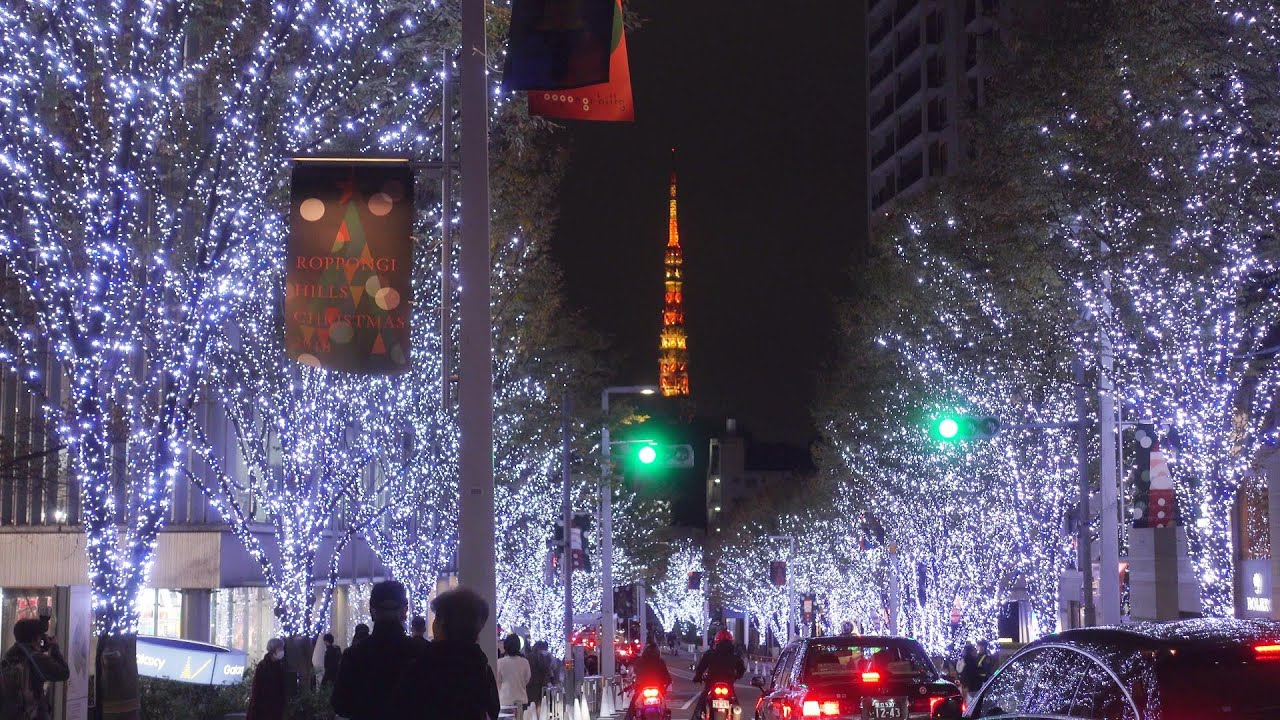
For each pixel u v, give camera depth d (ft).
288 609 81.71
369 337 40.96
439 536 106.83
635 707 92.58
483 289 42.42
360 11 55.72
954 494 137.39
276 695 64.39
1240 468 84.64
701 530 633.61
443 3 55.52
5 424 96.43
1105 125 67.67
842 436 163.63
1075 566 165.17
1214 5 59.47
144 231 57.16
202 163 54.75
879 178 303.68
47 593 119.85
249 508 123.13
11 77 51.47
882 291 124.57
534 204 87.04
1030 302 85.81
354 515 90.07
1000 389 116.88
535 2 38.93
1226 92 62.69
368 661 25.59
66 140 55.21
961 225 94.99
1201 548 95.61
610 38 38.81
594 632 231.30
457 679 24.23
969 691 109.50
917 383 128.36
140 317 56.39
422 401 92.68
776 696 53.06
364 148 59.31
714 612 520.01
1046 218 75.36
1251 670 24.14
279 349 78.84
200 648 81.82
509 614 158.92
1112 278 75.72
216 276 57.36
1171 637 24.91
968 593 142.41
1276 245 64.23
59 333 58.49
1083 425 92.99
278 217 60.39
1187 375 78.54
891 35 292.81
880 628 205.67
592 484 149.79
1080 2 69.92
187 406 57.41
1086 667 26.00
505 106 61.11
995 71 77.46
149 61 53.42
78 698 51.75
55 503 113.29
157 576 118.73
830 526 232.53
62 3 50.52
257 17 56.18
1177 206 66.95
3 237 52.06
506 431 114.11
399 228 41.60
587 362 123.65
